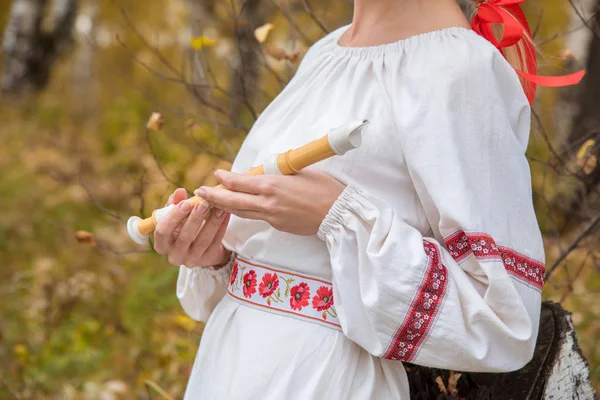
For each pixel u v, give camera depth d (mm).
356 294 2639
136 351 6191
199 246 2873
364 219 2615
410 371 3188
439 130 2598
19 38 18844
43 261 7652
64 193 10555
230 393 2787
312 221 2666
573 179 6047
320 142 2570
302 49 5324
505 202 2666
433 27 2793
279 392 2678
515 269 2641
